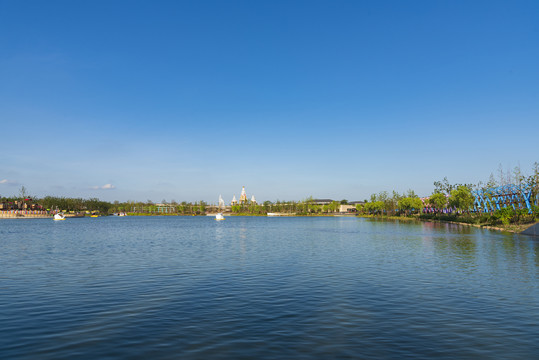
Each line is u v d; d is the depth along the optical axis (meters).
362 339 13.18
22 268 29.34
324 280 24.06
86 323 15.12
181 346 12.55
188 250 42.88
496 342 12.86
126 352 12.04
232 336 13.53
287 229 91.56
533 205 67.12
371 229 83.19
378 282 23.28
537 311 16.61
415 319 15.53
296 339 13.20
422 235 60.47
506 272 26.31
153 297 19.56
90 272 27.42
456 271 26.91
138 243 52.19
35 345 12.69
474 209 95.56
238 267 29.72
